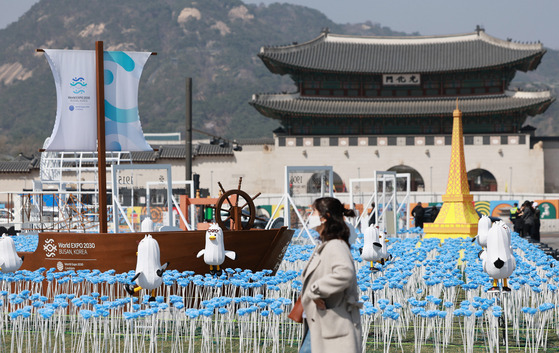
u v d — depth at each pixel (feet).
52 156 118.93
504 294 39.70
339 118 252.01
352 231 60.64
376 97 255.70
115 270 50.88
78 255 51.88
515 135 242.58
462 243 75.61
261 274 47.09
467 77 251.19
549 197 224.33
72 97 55.72
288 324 46.80
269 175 252.62
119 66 56.95
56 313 50.85
